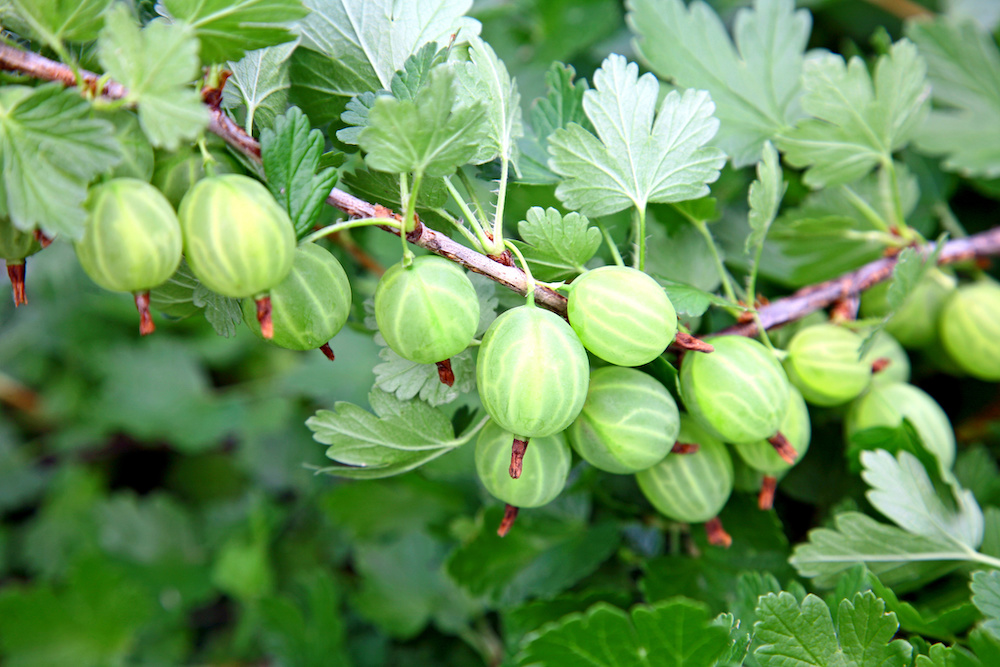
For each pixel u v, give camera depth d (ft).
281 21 0.91
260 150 0.94
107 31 0.87
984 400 1.25
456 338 0.92
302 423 1.55
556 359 0.90
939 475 1.06
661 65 1.18
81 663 1.50
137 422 1.71
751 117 1.19
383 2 1.00
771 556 1.09
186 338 1.81
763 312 1.09
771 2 1.22
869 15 1.45
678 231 1.12
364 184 0.98
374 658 1.36
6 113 0.89
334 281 0.95
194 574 1.56
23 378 1.96
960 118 1.28
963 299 1.18
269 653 1.50
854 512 1.04
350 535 1.39
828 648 0.97
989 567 1.04
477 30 1.01
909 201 1.21
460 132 0.91
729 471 1.04
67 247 1.40
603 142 1.00
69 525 1.80
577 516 1.17
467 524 1.20
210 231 0.88
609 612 0.95
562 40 1.40
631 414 0.96
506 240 0.96
